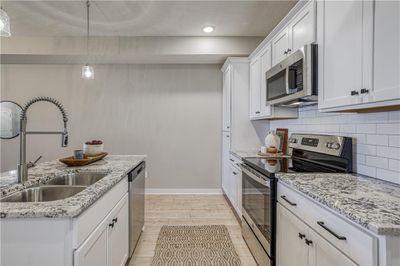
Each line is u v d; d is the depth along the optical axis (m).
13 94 4.36
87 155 2.53
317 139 2.18
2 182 1.57
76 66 4.39
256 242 2.12
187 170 4.49
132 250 2.22
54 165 2.22
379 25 1.20
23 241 1.07
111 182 1.57
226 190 4.01
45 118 4.39
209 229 2.95
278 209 1.72
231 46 3.82
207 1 2.79
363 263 0.91
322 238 1.18
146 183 4.48
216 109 4.47
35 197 1.59
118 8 2.93
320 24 1.74
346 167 1.79
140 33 3.69
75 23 3.34
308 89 1.80
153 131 4.46
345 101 1.46
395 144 1.46
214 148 4.48
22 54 3.77
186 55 3.87
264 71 3.01
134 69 4.43
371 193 1.23
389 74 1.15
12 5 2.85
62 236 1.08
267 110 2.88
